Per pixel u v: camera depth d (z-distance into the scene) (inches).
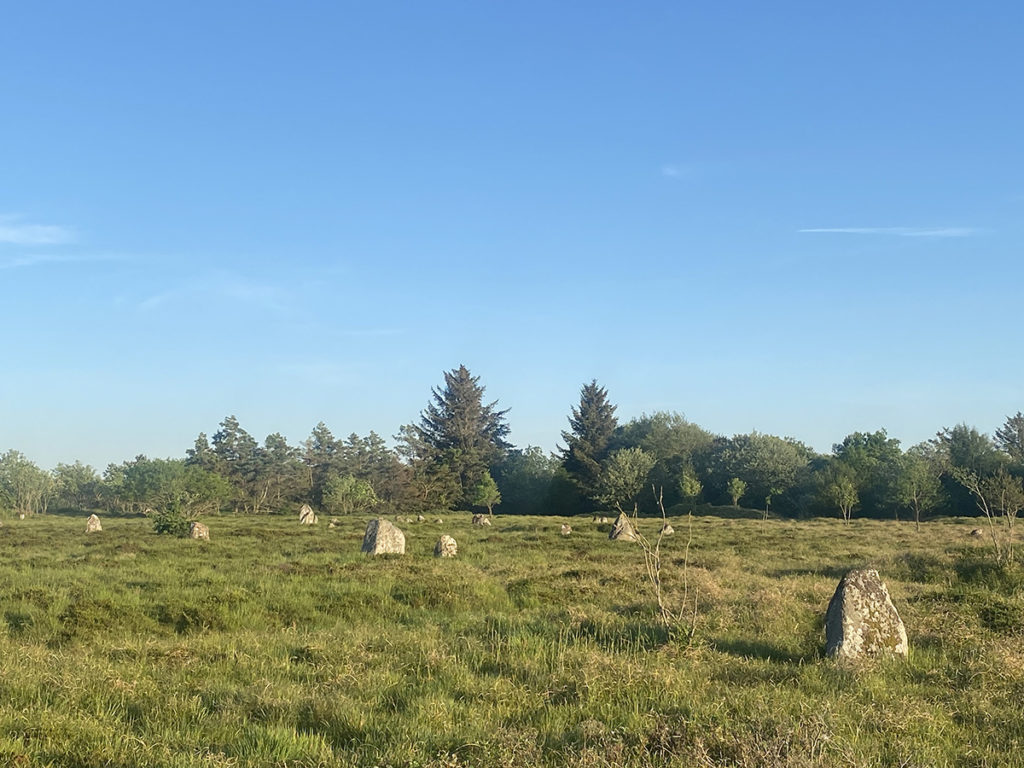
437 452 4111.7
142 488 3420.3
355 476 4207.7
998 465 2918.3
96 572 869.8
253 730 299.4
